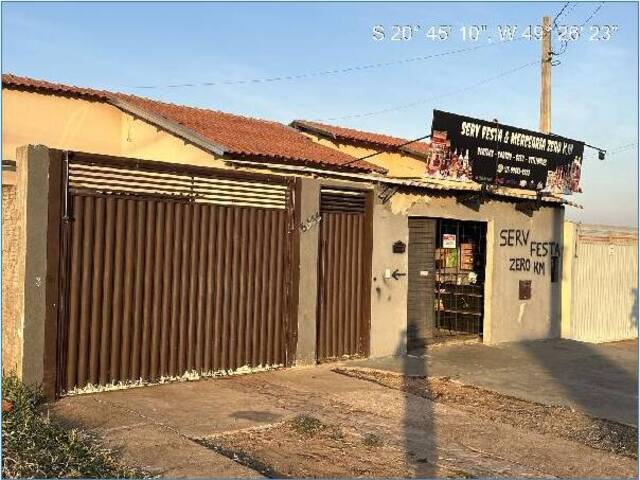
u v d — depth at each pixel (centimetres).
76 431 588
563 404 826
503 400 834
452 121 1130
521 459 609
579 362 1134
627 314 1698
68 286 729
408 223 1155
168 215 812
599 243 1606
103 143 1378
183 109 1372
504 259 1311
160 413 680
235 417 680
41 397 694
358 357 1034
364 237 1044
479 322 1306
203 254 843
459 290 1295
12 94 1375
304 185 945
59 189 718
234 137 1163
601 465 604
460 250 1298
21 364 693
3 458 500
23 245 695
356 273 1032
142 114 1241
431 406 777
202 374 842
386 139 1614
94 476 495
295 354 938
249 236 889
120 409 685
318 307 976
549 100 1602
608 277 1636
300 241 939
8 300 742
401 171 1576
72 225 732
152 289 796
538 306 1391
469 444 644
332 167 1109
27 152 697
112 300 762
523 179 1261
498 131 1204
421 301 1212
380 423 696
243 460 565
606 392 906
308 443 618
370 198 1047
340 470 556
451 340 1263
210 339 849
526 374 1005
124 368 772
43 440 550
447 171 1127
